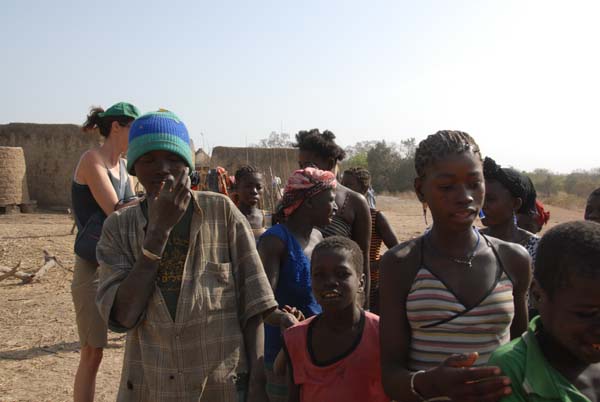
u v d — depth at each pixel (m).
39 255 12.88
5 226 18.73
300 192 3.72
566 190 55.75
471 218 2.21
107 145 4.43
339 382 2.80
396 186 55.47
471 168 2.19
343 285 2.81
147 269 2.50
